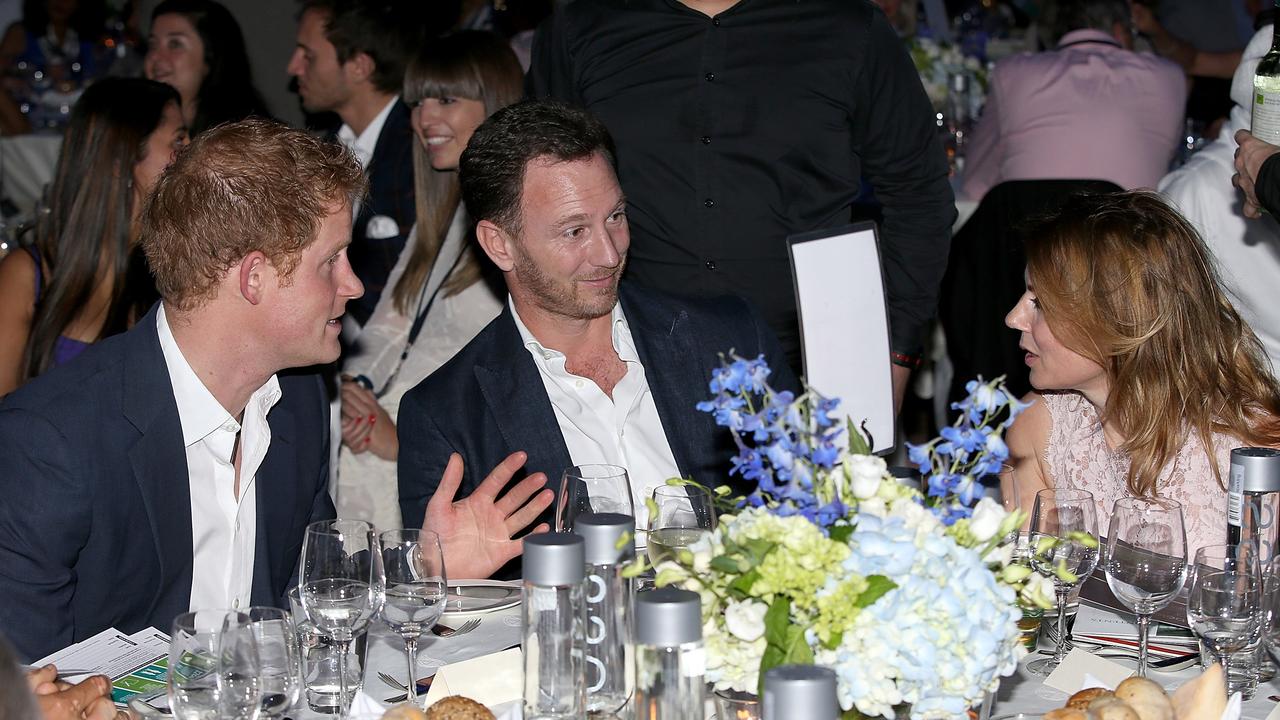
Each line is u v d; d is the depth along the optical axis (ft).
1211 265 7.10
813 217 8.89
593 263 7.05
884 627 3.96
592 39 8.98
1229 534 5.81
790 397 4.19
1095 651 5.69
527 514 6.27
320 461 7.20
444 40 10.82
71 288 9.81
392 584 5.13
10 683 3.08
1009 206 11.87
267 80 20.06
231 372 6.34
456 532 6.20
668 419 7.49
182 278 6.07
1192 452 7.18
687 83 8.73
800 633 4.04
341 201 6.18
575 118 7.04
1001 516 4.33
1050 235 7.13
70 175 9.80
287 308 6.15
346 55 13.53
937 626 3.97
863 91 8.82
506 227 7.14
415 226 11.10
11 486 5.88
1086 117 13.71
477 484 7.29
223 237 5.96
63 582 5.96
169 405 6.23
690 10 8.69
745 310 7.92
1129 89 13.66
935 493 4.29
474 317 10.25
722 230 8.82
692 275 8.93
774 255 8.87
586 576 4.39
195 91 15.28
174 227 6.01
